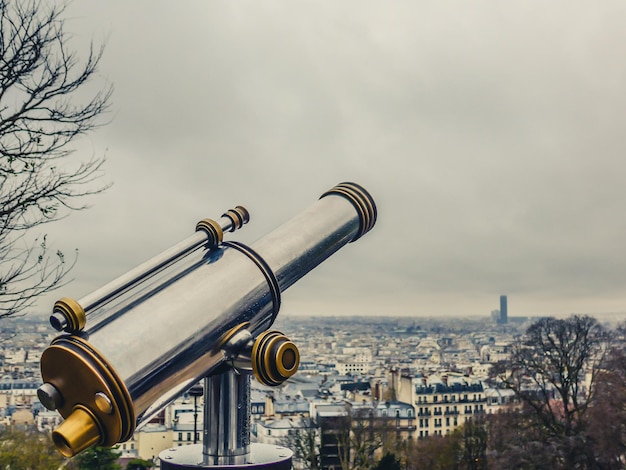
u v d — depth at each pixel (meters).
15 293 6.90
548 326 55.06
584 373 54.91
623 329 55.19
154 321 2.31
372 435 81.19
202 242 2.67
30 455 30.77
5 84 7.30
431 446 81.06
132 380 2.17
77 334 2.17
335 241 3.13
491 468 52.84
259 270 2.71
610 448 50.16
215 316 2.46
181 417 101.88
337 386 161.75
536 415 54.09
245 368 2.46
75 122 7.66
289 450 2.63
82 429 2.05
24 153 7.35
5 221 7.16
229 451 2.50
